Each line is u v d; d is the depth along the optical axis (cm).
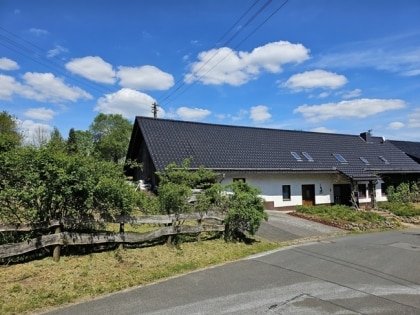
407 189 2866
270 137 2605
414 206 2542
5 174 695
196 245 983
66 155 745
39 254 731
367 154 2886
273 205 2208
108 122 6269
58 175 690
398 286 691
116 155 5662
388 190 2805
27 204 696
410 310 554
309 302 584
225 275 746
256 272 775
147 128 2133
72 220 749
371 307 565
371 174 2502
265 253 994
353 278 742
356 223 1705
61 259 728
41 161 692
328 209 2009
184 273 756
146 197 1009
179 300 585
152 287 653
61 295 584
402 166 2881
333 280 721
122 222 834
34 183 686
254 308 552
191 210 1039
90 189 733
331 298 606
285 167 2234
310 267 830
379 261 917
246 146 2344
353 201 2383
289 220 1711
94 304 560
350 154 2773
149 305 560
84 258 752
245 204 1085
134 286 656
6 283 600
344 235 1441
